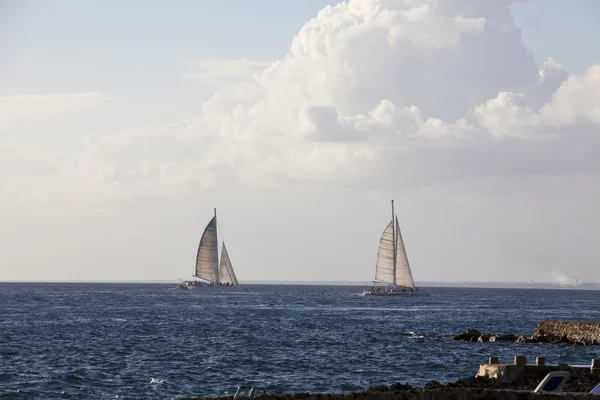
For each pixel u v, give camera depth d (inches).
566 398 4338.1
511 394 4362.7
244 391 6579.7
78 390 6604.3
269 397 4244.6
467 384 5369.1
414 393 4271.7
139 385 6875.0
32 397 6289.4
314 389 6663.4
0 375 7337.6
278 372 7736.2
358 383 7012.8
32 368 7869.1
